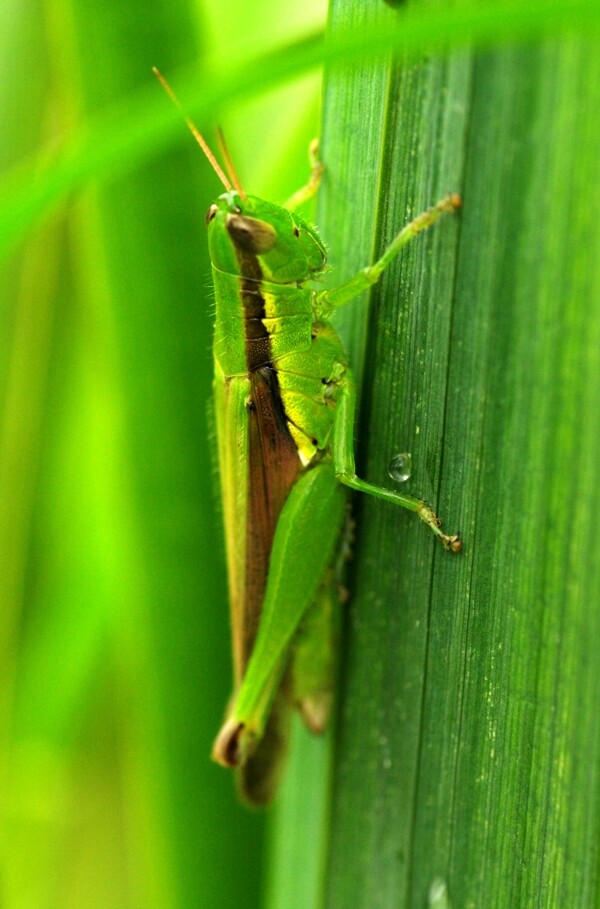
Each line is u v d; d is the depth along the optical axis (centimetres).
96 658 15
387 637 12
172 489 13
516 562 11
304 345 13
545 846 11
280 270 13
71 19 13
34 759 15
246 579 13
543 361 11
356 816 13
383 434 12
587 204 11
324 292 13
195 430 13
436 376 12
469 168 12
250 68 11
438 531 12
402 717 12
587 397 11
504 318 11
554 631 11
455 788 12
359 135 12
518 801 11
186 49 13
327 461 13
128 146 11
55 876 15
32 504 15
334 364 13
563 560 11
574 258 11
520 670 11
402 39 10
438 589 12
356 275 12
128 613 13
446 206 12
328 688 13
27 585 15
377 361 12
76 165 11
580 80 11
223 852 13
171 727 13
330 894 13
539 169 11
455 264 12
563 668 11
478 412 12
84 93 13
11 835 15
